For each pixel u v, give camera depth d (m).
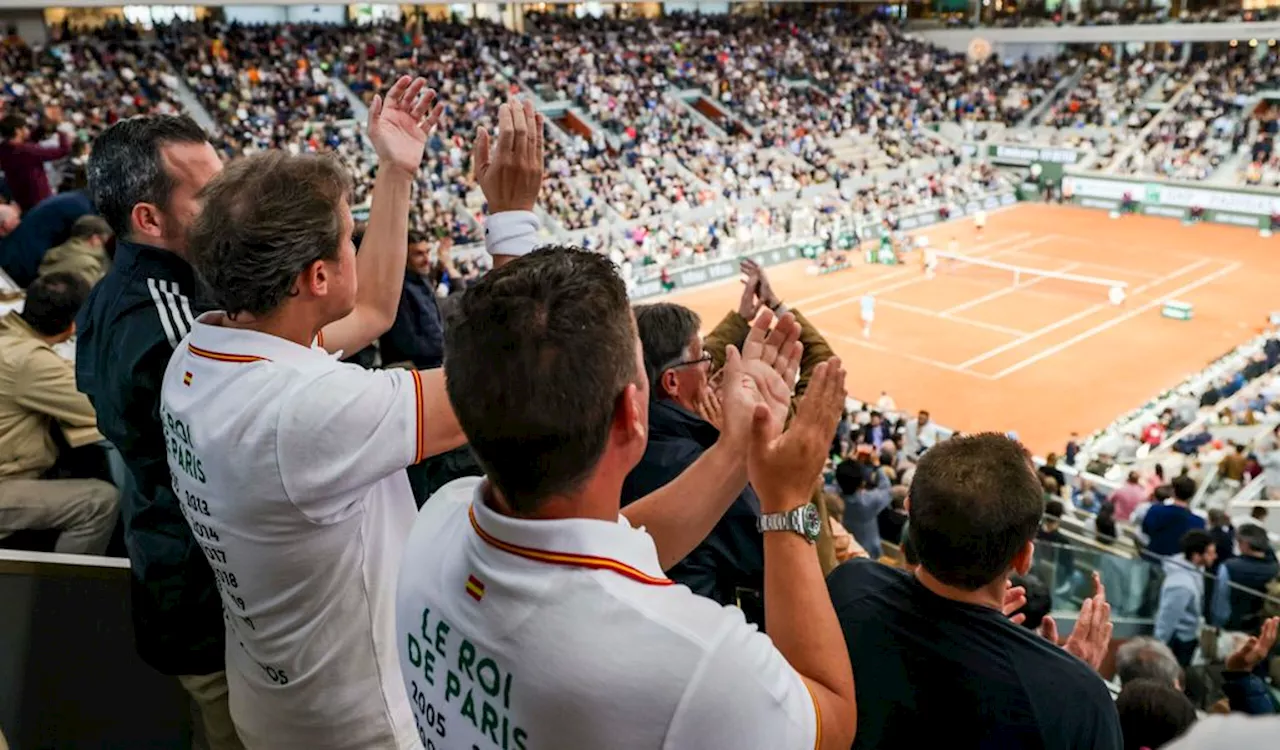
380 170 2.83
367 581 2.19
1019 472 2.57
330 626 2.16
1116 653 5.75
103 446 4.32
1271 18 45.09
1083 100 47.62
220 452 2.03
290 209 2.03
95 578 3.21
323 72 39.34
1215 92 44.59
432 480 3.54
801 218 37.81
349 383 2.02
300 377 2.03
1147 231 39.56
